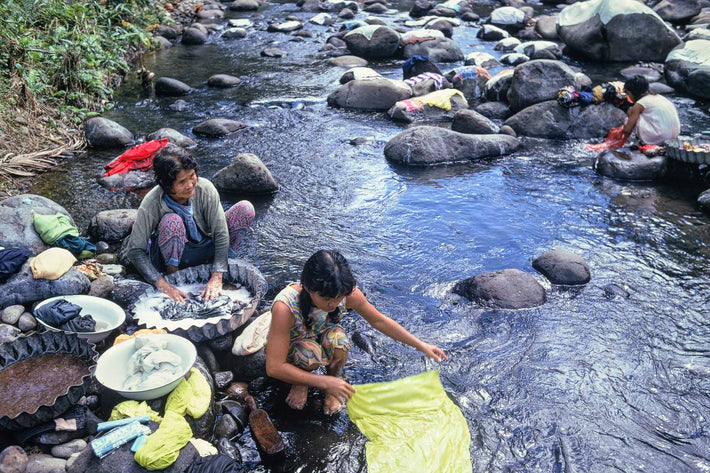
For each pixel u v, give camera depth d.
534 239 5.57
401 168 7.17
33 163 6.70
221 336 3.88
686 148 6.64
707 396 3.68
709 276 4.96
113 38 10.59
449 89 9.28
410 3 18.02
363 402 3.46
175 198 4.10
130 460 2.89
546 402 3.63
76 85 8.73
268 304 4.45
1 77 7.83
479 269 5.08
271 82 10.43
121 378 3.35
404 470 3.10
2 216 4.71
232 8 16.30
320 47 12.90
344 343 3.59
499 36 13.76
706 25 13.36
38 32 9.14
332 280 3.08
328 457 3.25
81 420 3.20
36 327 3.92
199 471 2.91
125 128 7.82
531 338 4.20
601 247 5.43
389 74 10.95
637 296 4.69
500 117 8.90
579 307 4.55
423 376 3.56
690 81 9.90
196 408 3.27
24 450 3.02
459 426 3.38
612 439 3.37
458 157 7.41
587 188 6.66
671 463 3.22
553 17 14.07
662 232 5.69
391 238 5.57
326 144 7.82
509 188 6.66
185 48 12.77
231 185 6.35
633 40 11.84
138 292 4.24
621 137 7.73
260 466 3.18
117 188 6.36
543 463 3.22
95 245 5.20
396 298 4.65
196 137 7.96
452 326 4.32
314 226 5.75
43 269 4.10
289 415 3.55
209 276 4.36
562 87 8.55
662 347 4.11
